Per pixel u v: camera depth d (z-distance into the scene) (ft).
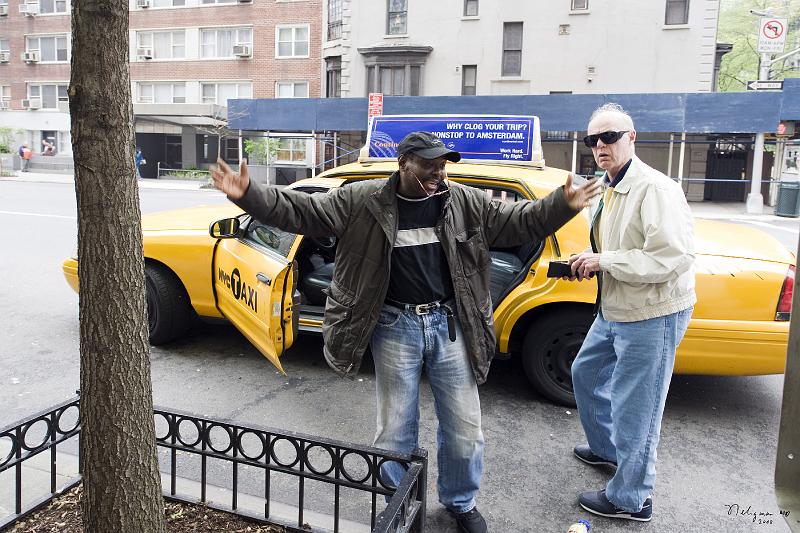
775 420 13.82
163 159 113.70
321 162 91.30
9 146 118.01
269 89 101.65
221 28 103.35
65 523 8.61
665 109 66.33
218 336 19.07
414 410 9.02
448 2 80.48
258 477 11.19
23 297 23.81
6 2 119.34
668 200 8.95
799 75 131.13
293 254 13.51
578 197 8.27
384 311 8.81
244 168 7.56
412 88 82.89
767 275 12.66
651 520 10.09
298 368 16.57
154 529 7.41
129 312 6.97
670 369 9.44
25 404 14.19
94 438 7.02
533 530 9.80
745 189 79.51
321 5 96.58
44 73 119.03
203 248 16.80
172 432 9.27
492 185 14.44
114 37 6.50
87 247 6.78
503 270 15.51
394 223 8.39
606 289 9.64
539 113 71.15
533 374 14.34
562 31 76.74
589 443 11.51
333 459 8.31
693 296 9.49
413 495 7.71
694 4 72.38
